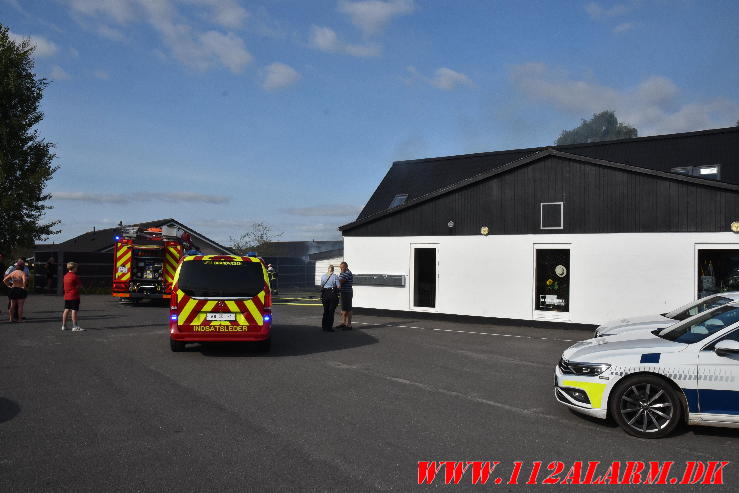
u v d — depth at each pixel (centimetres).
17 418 596
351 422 603
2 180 2717
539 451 525
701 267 1310
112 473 445
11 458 477
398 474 456
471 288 1616
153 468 457
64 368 870
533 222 1527
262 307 993
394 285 1755
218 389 745
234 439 536
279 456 491
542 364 977
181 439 534
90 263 2756
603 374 594
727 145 1995
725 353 552
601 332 919
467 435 568
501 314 1563
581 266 1448
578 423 619
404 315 1738
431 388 779
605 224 1420
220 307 980
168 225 3897
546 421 625
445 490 427
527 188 1539
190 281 982
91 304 2070
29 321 1493
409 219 1742
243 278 995
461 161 2622
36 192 2811
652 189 1362
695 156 2011
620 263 1397
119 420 593
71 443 518
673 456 518
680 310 995
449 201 1667
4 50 2809
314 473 453
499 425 605
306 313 1878
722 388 558
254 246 4400
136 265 1995
